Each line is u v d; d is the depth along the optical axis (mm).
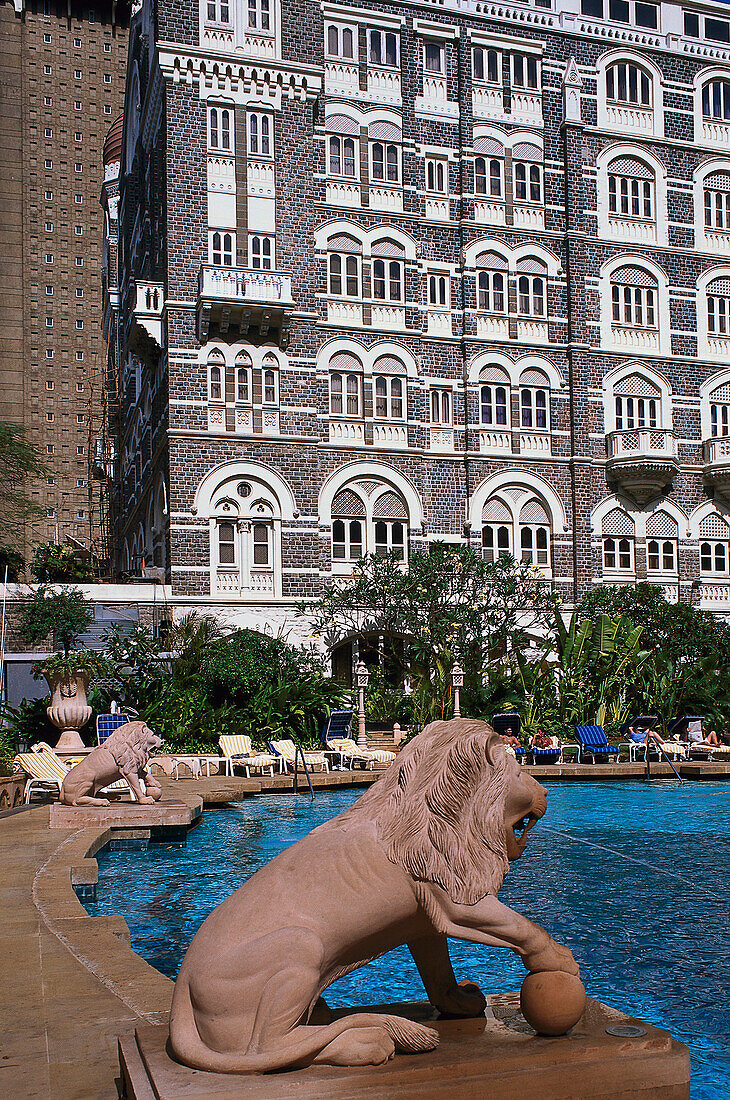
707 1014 6762
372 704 33625
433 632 31266
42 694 29953
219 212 36281
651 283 43438
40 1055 4750
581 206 42188
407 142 39688
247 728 26344
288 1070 3686
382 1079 3600
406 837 4055
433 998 4422
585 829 15633
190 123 36156
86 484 100188
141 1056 3939
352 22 39281
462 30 41000
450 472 39219
